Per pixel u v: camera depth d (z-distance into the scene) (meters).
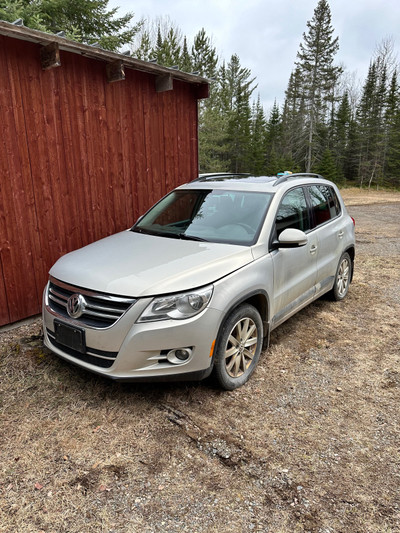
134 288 2.66
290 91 47.09
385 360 3.70
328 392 3.16
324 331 4.30
